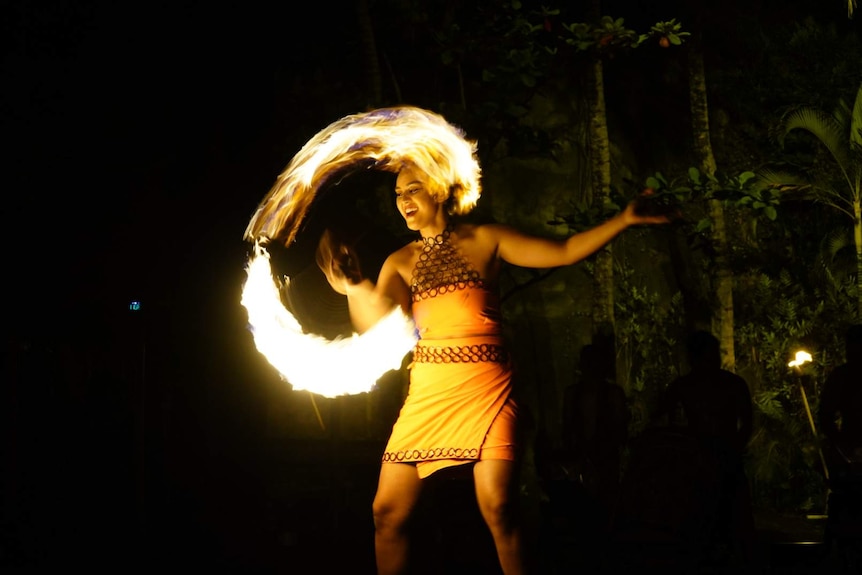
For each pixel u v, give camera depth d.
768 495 12.95
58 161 8.54
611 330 12.08
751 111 14.99
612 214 8.03
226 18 9.94
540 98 13.52
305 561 7.89
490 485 3.88
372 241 7.08
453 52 8.63
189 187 9.57
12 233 8.08
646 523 5.70
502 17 8.55
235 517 9.13
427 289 4.04
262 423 9.74
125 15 9.19
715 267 13.45
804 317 14.05
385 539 4.12
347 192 7.40
